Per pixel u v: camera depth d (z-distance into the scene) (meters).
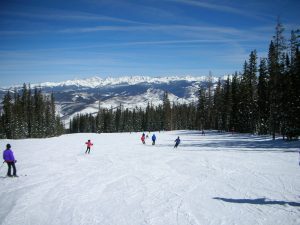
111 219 9.26
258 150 27.97
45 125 94.75
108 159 24.42
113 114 129.75
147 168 19.09
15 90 91.50
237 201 10.72
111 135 76.00
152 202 10.98
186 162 21.39
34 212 10.13
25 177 16.34
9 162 16.41
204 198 11.30
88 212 10.00
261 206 10.03
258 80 59.19
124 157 25.70
